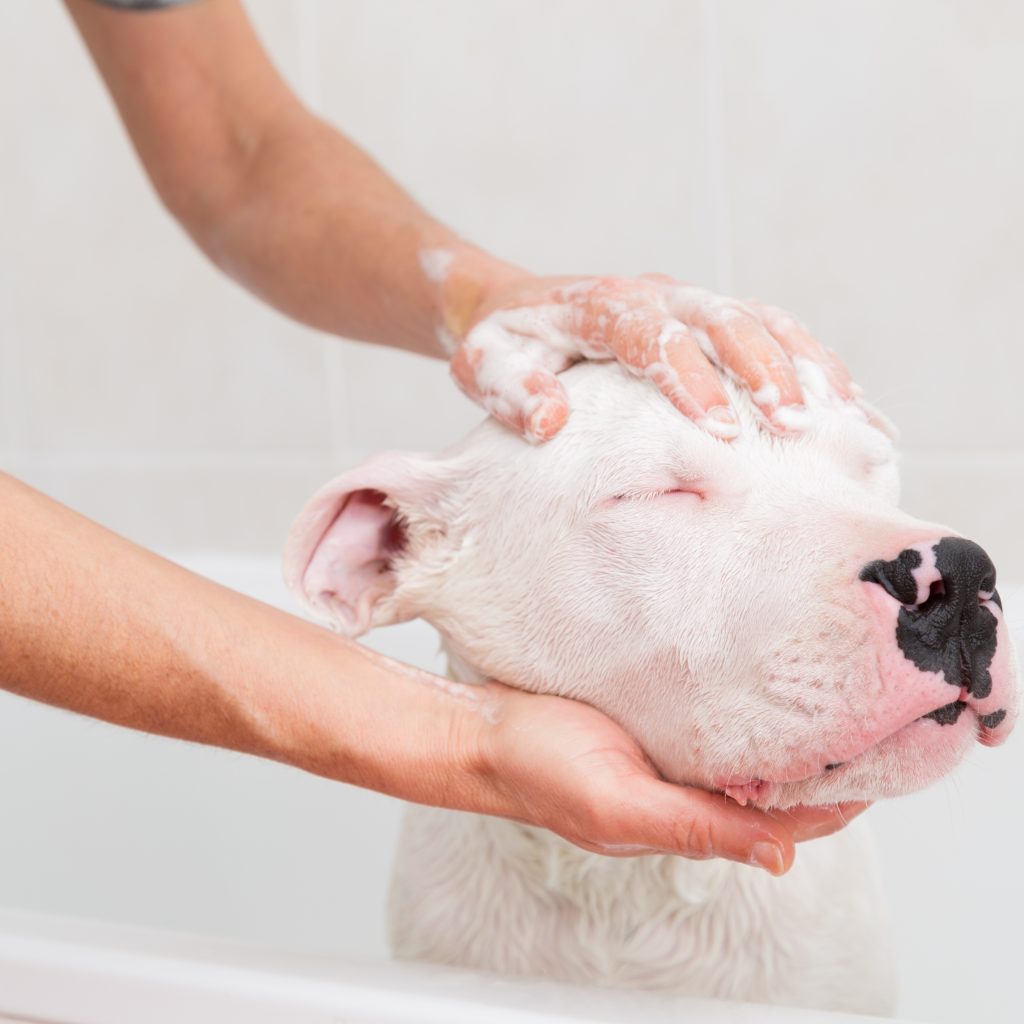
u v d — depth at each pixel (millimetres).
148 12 1520
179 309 2551
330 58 2352
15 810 2035
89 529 979
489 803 1002
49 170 2602
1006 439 2051
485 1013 897
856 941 1273
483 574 1141
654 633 1033
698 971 1235
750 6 2090
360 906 1824
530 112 2246
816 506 1004
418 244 1361
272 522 2541
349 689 989
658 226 2203
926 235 2055
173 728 984
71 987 973
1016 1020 1505
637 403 1079
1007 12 1965
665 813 912
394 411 2418
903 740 926
